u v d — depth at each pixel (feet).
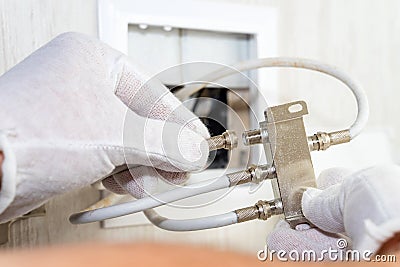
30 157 0.68
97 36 1.49
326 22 1.80
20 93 0.73
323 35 1.80
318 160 1.63
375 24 1.87
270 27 1.69
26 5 1.43
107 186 1.09
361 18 1.86
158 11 1.54
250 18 1.67
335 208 0.86
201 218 1.07
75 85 0.82
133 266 0.23
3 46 1.40
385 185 0.73
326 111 1.76
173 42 1.62
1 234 1.22
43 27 1.44
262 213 1.03
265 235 1.62
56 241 1.41
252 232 1.61
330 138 1.15
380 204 0.69
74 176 0.77
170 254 0.24
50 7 1.45
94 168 0.81
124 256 0.24
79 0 1.48
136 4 1.51
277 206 1.03
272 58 1.41
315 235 0.97
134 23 1.52
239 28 1.65
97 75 0.91
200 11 1.60
